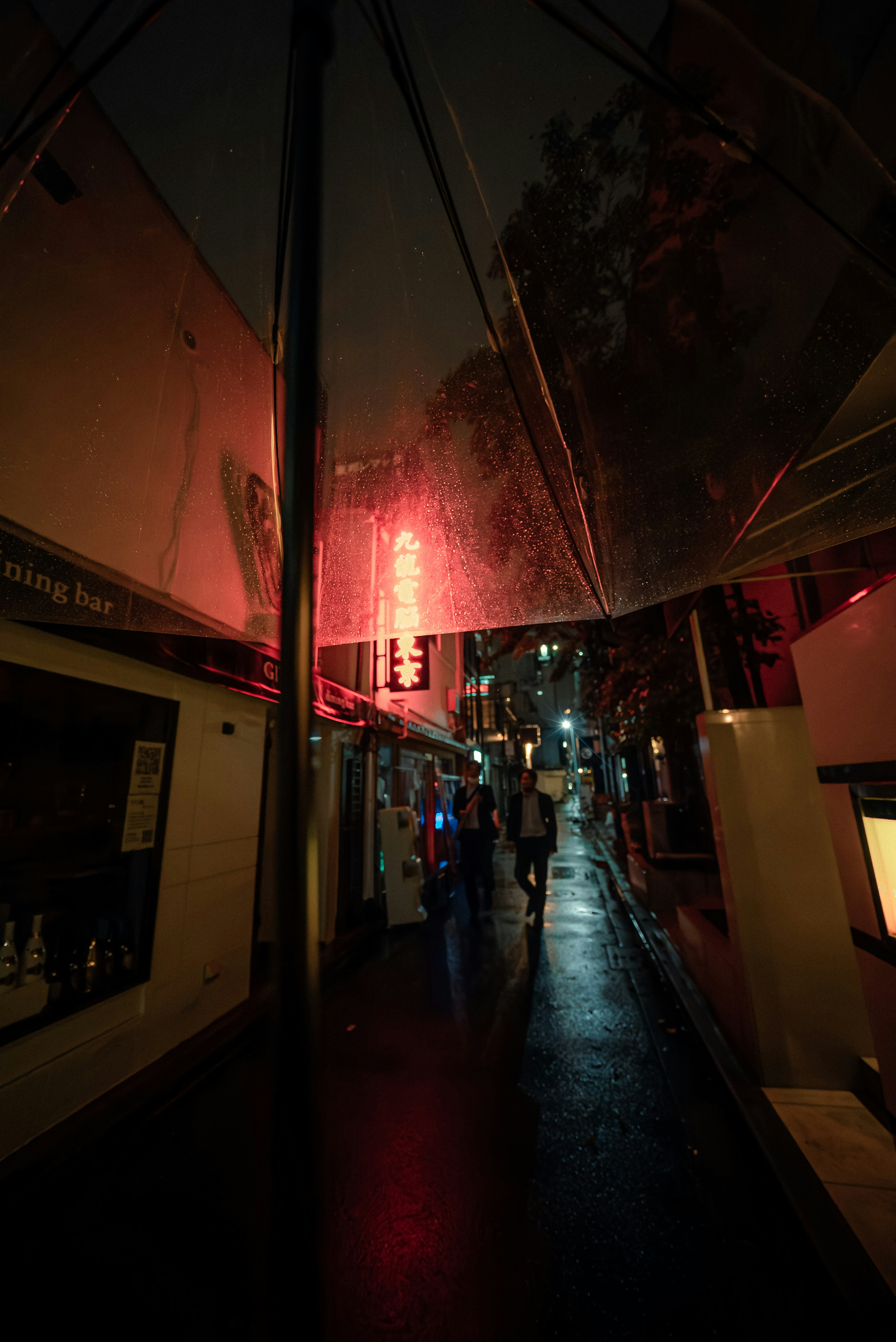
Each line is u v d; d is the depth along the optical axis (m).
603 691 8.05
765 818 3.15
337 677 7.65
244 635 1.58
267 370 1.27
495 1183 2.52
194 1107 3.12
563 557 1.78
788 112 0.85
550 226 1.13
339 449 1.58
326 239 1.20
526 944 6.37
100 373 1.44
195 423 1.39
